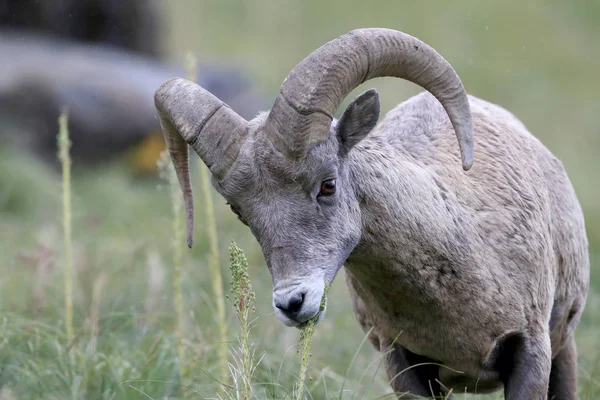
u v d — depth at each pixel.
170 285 32.88
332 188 19.73
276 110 19.39
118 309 30.77
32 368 25.59
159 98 21.05
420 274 20.94
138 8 77.88
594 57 96.44
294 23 99.94
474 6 100.50
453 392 24.09
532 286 22.03
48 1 76.50
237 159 19.61
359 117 20.12
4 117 64.62
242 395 20.92
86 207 52.03
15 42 72.50
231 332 28.67
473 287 21.17
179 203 26.95
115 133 67.00
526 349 21.84
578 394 26.77
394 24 97.88
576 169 68.12
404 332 22.14
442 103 20.77
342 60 19.77
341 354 31.00
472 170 22.25
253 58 92.56
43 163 61.81
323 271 19.38
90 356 25.64
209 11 101.12
